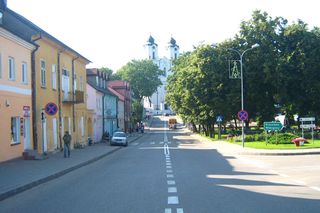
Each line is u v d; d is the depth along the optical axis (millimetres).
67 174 20859
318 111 56688
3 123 24578
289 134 41500
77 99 41188
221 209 10305
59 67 37625
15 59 26750
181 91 64062
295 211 9938
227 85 56719
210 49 57844
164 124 147000
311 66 54000
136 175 19094
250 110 57219
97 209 10695
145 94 141375
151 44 185250
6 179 17062
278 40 55188
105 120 66750
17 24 30078
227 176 17984
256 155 31906
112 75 143125
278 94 54312
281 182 15602
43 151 31797
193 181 16281
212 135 66375
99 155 32500
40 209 11031
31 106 29812
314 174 18359
